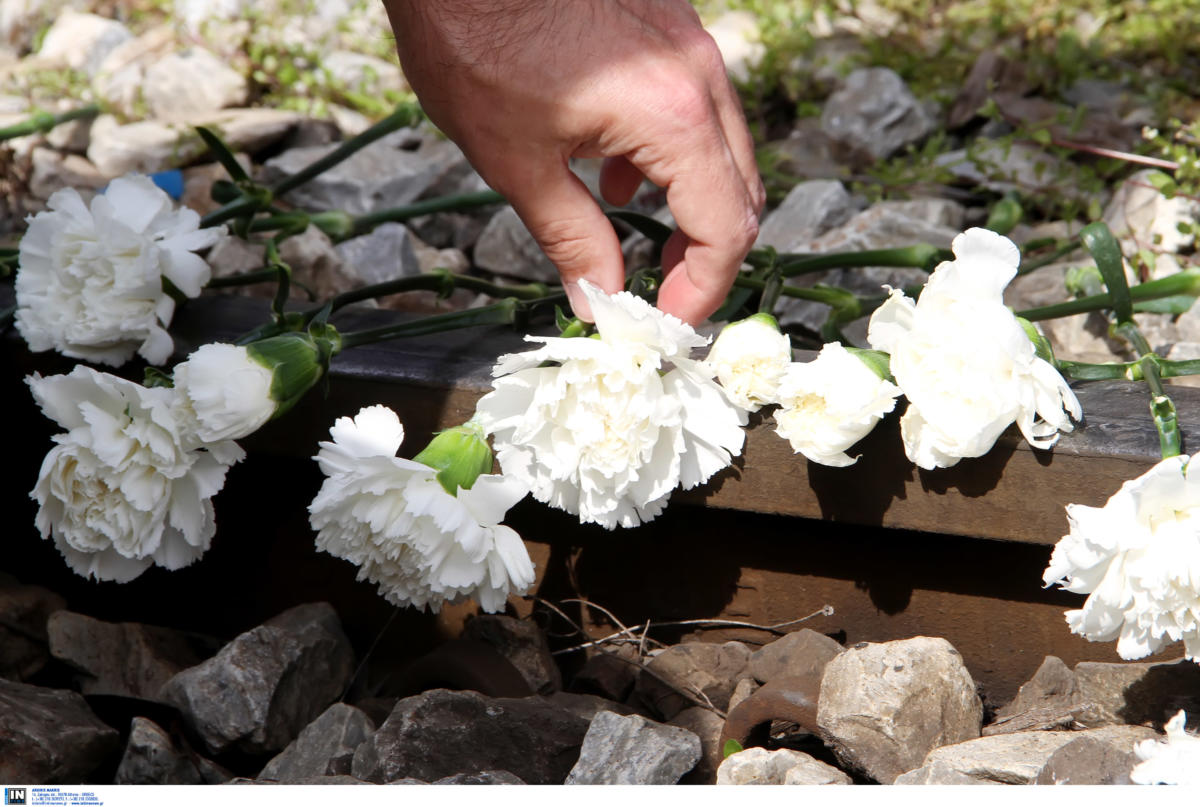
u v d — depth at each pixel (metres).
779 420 0.61
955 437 0.60
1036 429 0.61
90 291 0.68
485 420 0.63
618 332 0.61
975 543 0.66
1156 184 0.83
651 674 0.67
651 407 0.61
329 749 0.64
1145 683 0.62
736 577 0.69
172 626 0.75
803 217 0.92
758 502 0.65
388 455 0.62
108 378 0.63
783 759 0.60
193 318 0.73
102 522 0.65
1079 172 0.93
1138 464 0.61
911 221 0.88
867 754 0.61
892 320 0.61
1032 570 0.66
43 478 0.65
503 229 0.93
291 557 0.73
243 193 0.77
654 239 0.70
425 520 0.62
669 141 0.62
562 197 0.64
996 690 0.67
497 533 0.63
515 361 0.61
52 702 0.65
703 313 0.65
